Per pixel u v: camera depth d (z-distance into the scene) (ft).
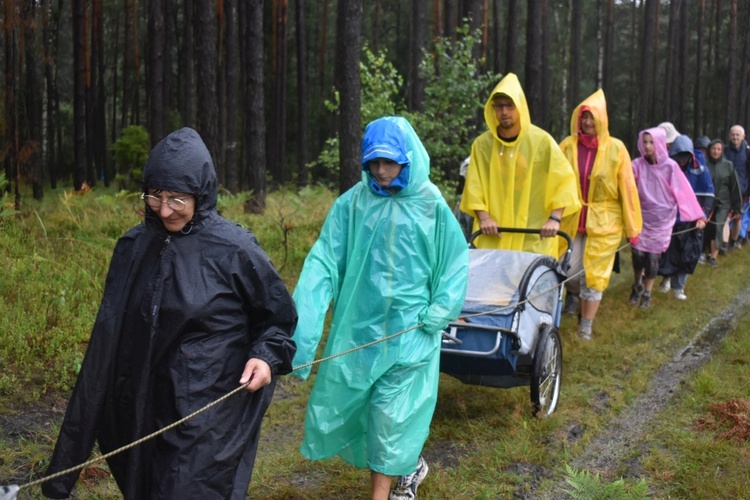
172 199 8.95
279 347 9.48
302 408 18.28
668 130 34.68
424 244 12.78
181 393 8.98
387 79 42.34
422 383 12.63
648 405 19.25
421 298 12.78
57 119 96.32
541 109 92.99
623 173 24.71
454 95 38.81
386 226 12.76
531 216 21.67
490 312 16.10
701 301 31.27
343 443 12.73
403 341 12.47
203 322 9.07
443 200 13.00
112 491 13.65
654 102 124.26
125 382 9.23
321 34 110.93
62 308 21.53
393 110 40.65
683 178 29.04
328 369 12.70
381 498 12.25
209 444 8.95
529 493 14.26
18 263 24.99
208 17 41.09
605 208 24.82
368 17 119.34
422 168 12.85
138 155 72.33
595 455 16.17
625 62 145.69
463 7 51.55
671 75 108.06
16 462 14.25
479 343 16.12
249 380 9.20
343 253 13.08
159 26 53.16
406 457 12.22
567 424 17.65
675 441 16.61
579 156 25.17
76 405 9.18
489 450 15.80
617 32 147.54
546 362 17.78
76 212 34.12
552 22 134.00
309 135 114.62
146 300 9.09
